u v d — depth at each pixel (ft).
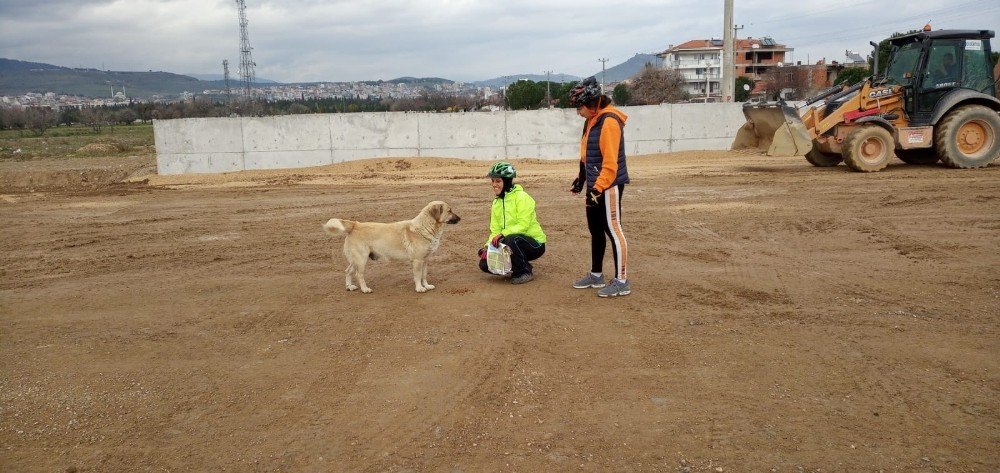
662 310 20.43
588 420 13.88
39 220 42.16
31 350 18.83
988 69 48.01
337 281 25.31
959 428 13.07
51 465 12.88
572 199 43.57
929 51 47.21
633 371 16.11
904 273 23.70
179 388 16.06
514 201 23.22
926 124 47.85
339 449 13.10
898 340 17.43
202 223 39.58
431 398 15.08
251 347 18.60
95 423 14.47
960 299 20.56
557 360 16.92
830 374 15.58
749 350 17.08
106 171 73.92
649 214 37.06
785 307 20.42
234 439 13.64
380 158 73.77
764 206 37.83
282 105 249.34
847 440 12.78
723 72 91.09
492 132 75.72
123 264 29.55
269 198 49.37
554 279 24.41
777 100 51.39
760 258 26.71
